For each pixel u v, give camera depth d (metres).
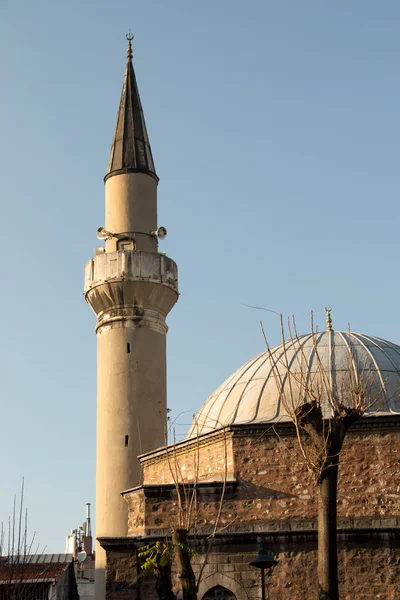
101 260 42.41
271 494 29.50
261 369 34.78
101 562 38.12
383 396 31.67
